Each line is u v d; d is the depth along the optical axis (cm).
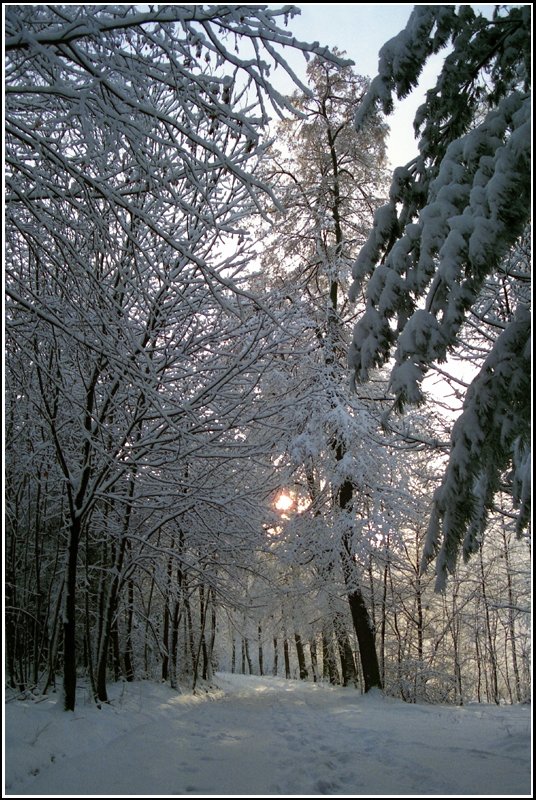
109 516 957
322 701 1211
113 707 800
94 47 545
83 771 493
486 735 723
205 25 491
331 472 1372
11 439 830
